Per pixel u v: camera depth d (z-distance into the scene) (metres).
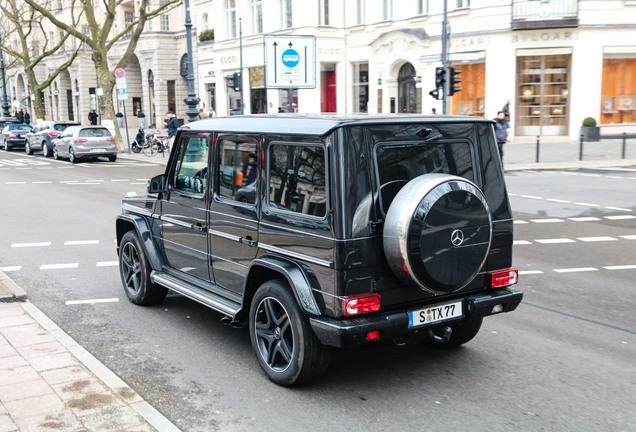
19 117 51.16
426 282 4.35
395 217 4.26
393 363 5.29
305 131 4.48
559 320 6.43
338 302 4.27
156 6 47.88
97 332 6.07
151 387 4.80
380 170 4.42
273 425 4.20
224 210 5.33
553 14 26.66
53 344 5.40
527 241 10.37
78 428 3.92
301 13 33.56
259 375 5.03
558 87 27.78
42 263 8.95
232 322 5.12
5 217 12.93
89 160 28.25
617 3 26.75
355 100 35.00
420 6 30.52
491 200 4.97
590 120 27.09
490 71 28.17
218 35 40.94
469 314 4.80
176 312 6.69
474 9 28.14
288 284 4.73
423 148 4.63
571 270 8.47
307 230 4.47
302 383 4.75
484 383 4.88
